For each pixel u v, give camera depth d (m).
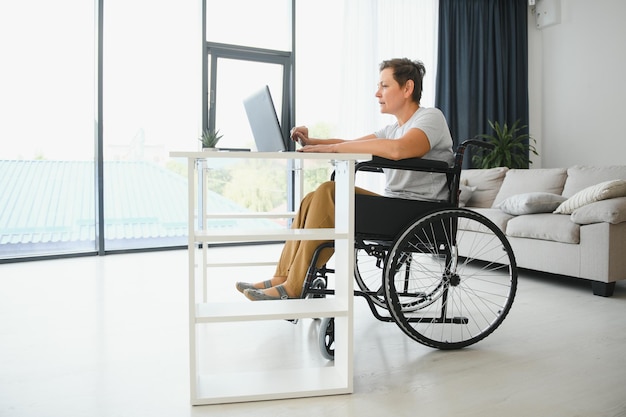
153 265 3.44
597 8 4.66
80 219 7.96
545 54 5.23
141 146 9.22
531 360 1.65
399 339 1.88
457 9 4.89
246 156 1.31
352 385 1.39
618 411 1.28
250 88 4.50
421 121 1.75
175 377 1.49
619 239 2.58
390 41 4.67
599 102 4.70
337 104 4.51
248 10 5.25
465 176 4.30
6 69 7.75
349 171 1.39
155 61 9.08
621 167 3.14
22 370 1.53
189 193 1.28
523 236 3.01
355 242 1.75
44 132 8.08
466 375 1.52
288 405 1.31
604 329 2.02
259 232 1.39
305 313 1.35
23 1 7.62
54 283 2.84
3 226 7.21
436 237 1.70
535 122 5.31
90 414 1.24
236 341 1.84
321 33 4.65
